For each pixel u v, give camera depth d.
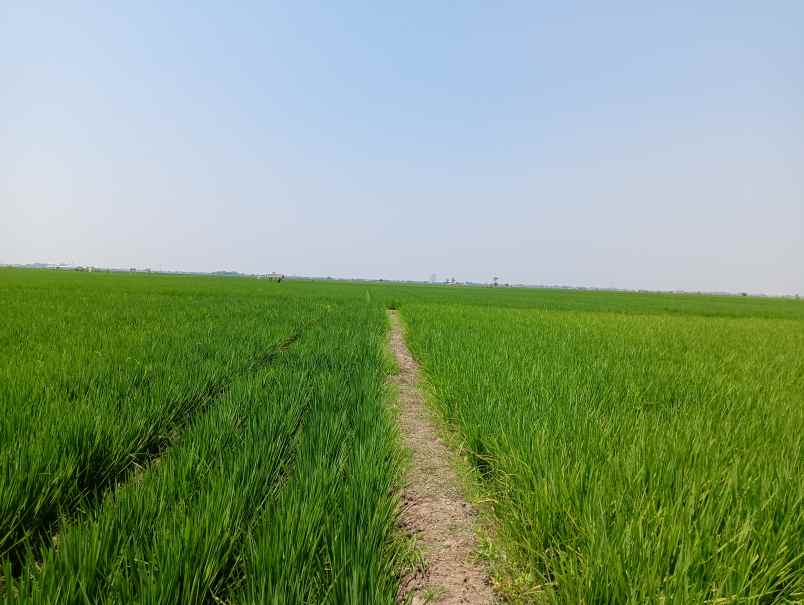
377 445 3.34
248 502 2.46
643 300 52.03
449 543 2.59
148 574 1.70
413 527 2.76
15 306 14.29
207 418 3.68
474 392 4.78
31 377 4.61
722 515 2.12
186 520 2.01
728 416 4.00
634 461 2.69
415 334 10.91
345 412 4.01
